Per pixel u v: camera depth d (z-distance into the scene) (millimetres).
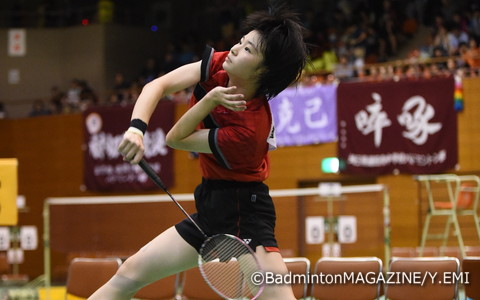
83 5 23688
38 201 18312
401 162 14039
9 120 18719
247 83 3807
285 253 10383
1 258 11633
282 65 3742
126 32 22047
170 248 3969
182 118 3756
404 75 14602
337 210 10320
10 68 22047
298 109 15000
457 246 13227
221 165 3873
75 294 7559
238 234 3938
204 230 3963
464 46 15242
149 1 23891
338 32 19188
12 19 22953
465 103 13727
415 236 13828
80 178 17672
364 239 10266
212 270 4273
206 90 3951
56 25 22625
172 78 3912
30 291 12047
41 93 22094
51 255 16453
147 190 16594
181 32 23234
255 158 3867
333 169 14656
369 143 14312
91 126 17359
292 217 10398
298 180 15047
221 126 3816
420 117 13906
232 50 3771
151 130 16391
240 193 3930
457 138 13688
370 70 16719
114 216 10797
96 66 21625
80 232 11242
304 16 19359
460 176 13672
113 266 7512
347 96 14523
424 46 17453
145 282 4039
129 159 3756
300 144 15000
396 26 18141
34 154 18375
